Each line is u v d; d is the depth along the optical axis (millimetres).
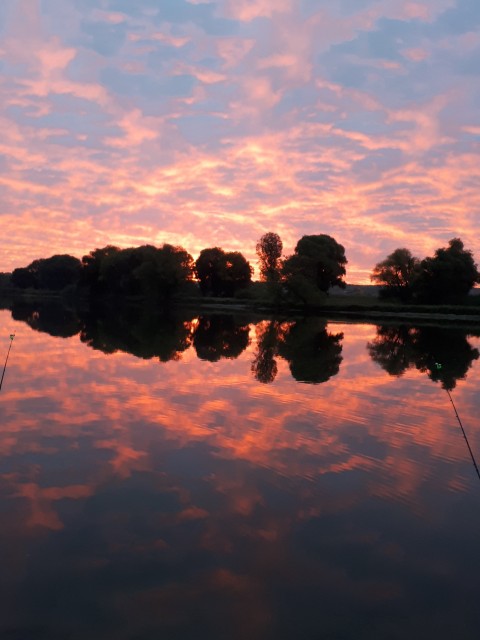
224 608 6992
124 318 67250
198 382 21891
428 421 16531
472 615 6980
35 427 14570
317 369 26578
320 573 7844
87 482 10828
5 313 70750
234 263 127375
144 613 6840
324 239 115125
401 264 103000
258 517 9555
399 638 6543
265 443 13859
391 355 33125
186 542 8570
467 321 74188
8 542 8367
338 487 11055
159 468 11773
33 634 6406
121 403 17688
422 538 8984
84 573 7621
